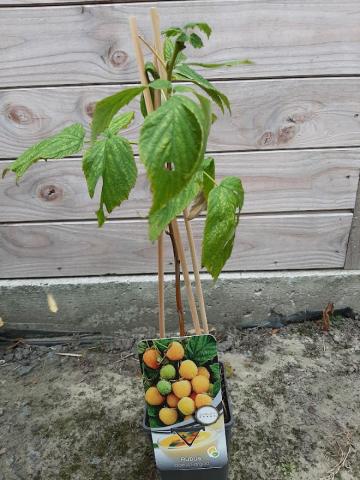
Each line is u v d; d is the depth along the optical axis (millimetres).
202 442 503
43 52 709
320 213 842
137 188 812
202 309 540
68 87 736
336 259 887
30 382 839
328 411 739
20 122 760
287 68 721
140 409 766
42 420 755
